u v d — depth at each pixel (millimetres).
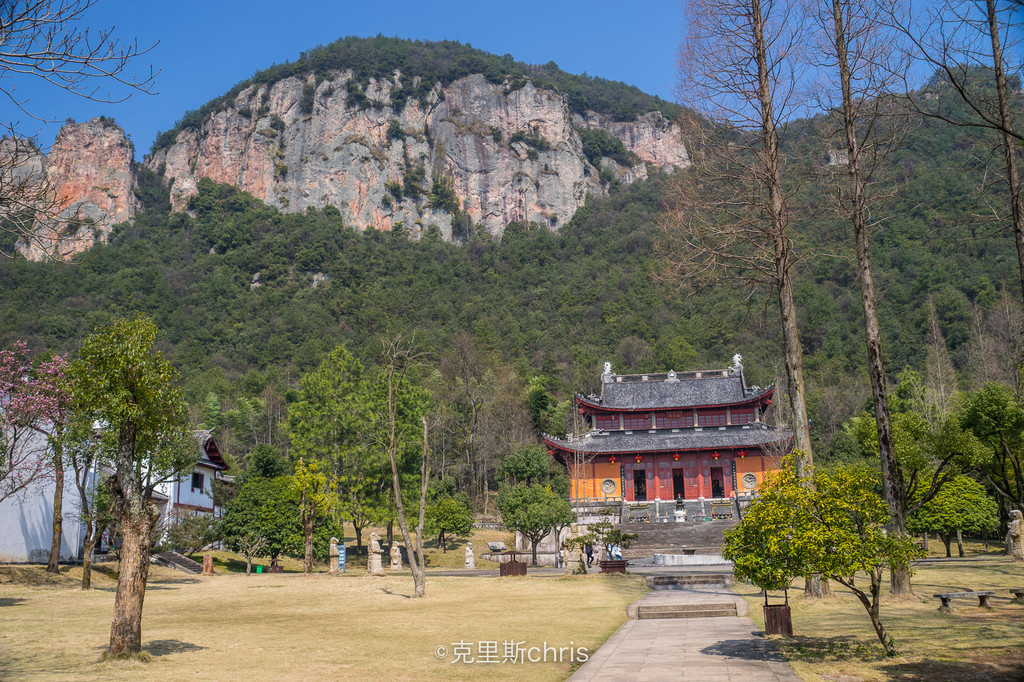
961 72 13469
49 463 34906
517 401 111625
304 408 55375
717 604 21625
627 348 161500
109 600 27250
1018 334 71188
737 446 71062
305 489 45406
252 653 16109
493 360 149000
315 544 50219
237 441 111562
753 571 14664
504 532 74938
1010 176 16656
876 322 22547
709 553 52156
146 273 197625
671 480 73000
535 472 84500
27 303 168875
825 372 129750
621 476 73688
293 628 20125
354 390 56031
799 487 14586
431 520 59719
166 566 45062
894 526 21250
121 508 15734
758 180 24188
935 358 86000
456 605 25516
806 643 15539
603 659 14844
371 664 14867
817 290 153750
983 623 17172
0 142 10203
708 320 159375
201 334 186500
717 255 24688
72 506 41312
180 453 35156
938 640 15148
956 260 143125
